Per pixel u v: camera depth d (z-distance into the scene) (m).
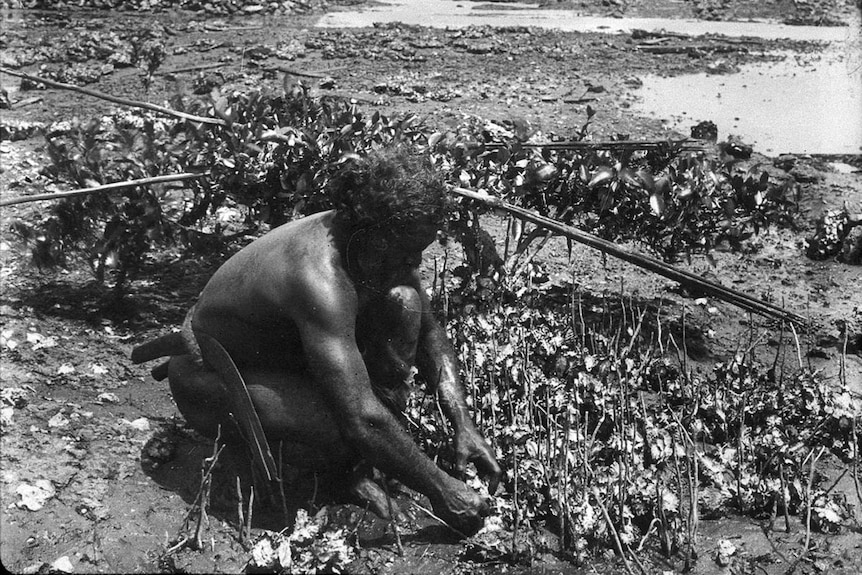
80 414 5.45
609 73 13.79
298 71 13.21
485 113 11.27
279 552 4.39
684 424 5.57
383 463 4.50
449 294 6.45
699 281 5.23
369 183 4.34
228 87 12.18
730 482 5.18
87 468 5.02
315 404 4.59
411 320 4.77
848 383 6.17
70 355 6.01
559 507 4.78
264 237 4.73
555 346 5.77
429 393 5.43
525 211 5.61
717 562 4.67
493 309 6.18
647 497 4.89
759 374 6.15
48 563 4.41
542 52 14.98
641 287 7.34
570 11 19.27
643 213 6.65
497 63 14.11
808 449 5.54
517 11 19.20
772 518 4.94
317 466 4.74
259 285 4.54
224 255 7.27
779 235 8.47
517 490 4.95
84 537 4.57
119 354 6.09
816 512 4.96
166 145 6.67
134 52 12.81
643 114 11.79
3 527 4.57
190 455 5.18
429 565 4.56
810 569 4.64
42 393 5.62
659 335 6.03
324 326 4.42
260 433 4.61
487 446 4.88
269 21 17.02
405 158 4.39
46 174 6.58
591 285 7.31
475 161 6.35
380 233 4.39
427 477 4.53
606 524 4.75
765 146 10.86
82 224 6.51
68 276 6.97
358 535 4.70
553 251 7.84
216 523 4.71
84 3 17.61
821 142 11.06
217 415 4.81
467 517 4.54
